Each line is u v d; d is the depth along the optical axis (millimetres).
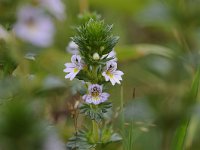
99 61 203
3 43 232
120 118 236
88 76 205
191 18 304
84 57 205
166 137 260
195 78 245
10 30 240
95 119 202
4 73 225
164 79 302
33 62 251
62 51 306
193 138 274
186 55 292
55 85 247
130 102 252
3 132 160
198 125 276
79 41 205
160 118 256
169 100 271
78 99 249
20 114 161
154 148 260
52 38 292
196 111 246
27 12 256
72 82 248
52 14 279
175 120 254
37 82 236
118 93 286
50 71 291
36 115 168
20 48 234
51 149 168
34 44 249
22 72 237
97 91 203
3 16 241
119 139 212
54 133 175
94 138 210
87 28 206
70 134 249
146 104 260
